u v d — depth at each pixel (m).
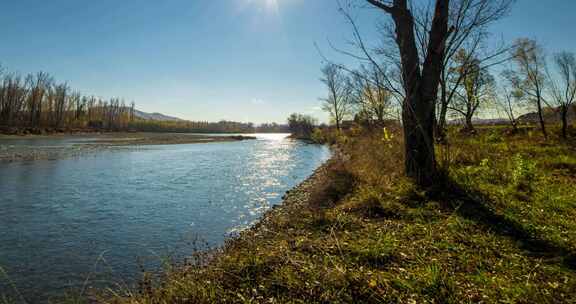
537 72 24.39
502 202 5.86
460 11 6.47
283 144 48.69
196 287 3.30
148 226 7.86
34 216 8.75
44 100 71.38
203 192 12.13
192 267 4.25
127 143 43.28
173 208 9.66
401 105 7.50
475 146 11.30
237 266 3.71
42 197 11.12
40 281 5.03
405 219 5.25
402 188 6.73
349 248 4.05
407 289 3.01
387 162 9.54
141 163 21.94
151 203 10.29
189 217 8.66
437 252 3.87
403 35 7.03
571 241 4.04
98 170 18.02
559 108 25.45
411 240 4.29
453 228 4.64
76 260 5.84
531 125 29.86
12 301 4.44
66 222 8.20
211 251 5.78
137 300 3.59
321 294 3.01
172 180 14.91
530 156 12.48
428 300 2.83
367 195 6.49
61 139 48.38
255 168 19.44
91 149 31.88
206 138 67.62
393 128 12.97
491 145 13.70
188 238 6.96
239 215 8.84
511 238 4.24
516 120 28.14
